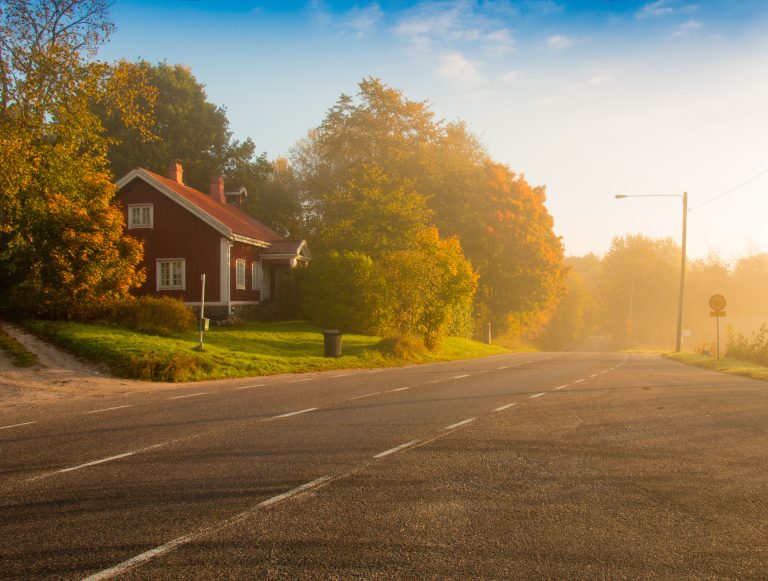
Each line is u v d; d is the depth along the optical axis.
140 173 31.64
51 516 4.98
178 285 31.58
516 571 3.96
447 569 3.98
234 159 56.47
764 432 8.69
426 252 33.88
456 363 25.52
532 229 53.25
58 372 16.16
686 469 6.60
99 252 24.06
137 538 4.49
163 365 16.81
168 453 7.25
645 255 86.69
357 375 18.33
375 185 38.47
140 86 25.92
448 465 6.69
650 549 4.36
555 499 5.51
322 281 32.06
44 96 22.64
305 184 61.94
